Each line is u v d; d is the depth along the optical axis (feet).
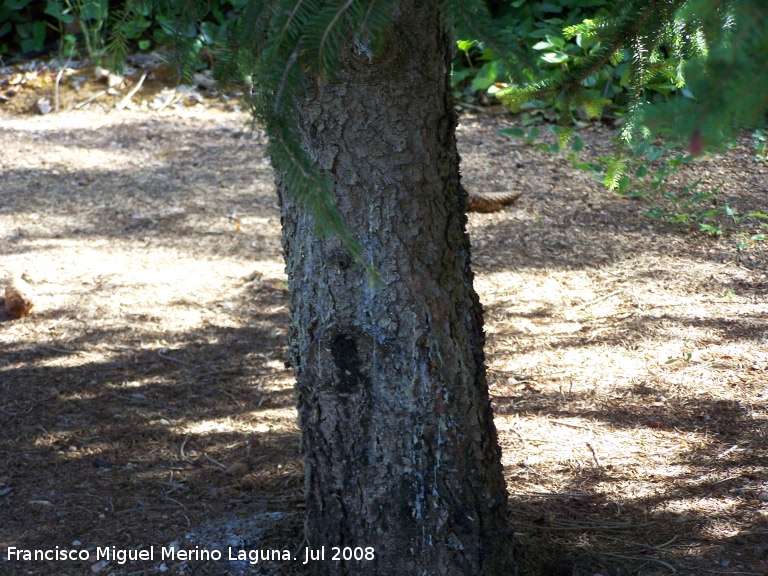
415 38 6.91
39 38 28.60
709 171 21.59
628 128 8.60
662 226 19.21
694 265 17.25
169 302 16.17
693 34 7.09
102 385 13.20
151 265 17.74
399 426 7.66
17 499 10.12
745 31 3.81
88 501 10.11
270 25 5.26
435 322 7.50
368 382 7.61
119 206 20.63
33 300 15.81
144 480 10.67
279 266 17.81
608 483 10.34
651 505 9.82
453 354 7.64
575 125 24.45
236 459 11.21
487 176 21.97
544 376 13.41
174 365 13.94
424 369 7.54
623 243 18.45
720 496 9.91
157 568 8.65
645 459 10.89
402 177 7.18
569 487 10.28
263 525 9.21
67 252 18.24
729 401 12.23
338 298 7.47
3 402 12.54
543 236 18.93
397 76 6.93
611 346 14.28
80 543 9.19
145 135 24.89
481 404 7.92
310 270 7.55
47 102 26.53
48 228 19.39
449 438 7.71
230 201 21.04
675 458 10.88
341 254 7.34
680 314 15.24
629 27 7.59
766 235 18.17
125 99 26.63
